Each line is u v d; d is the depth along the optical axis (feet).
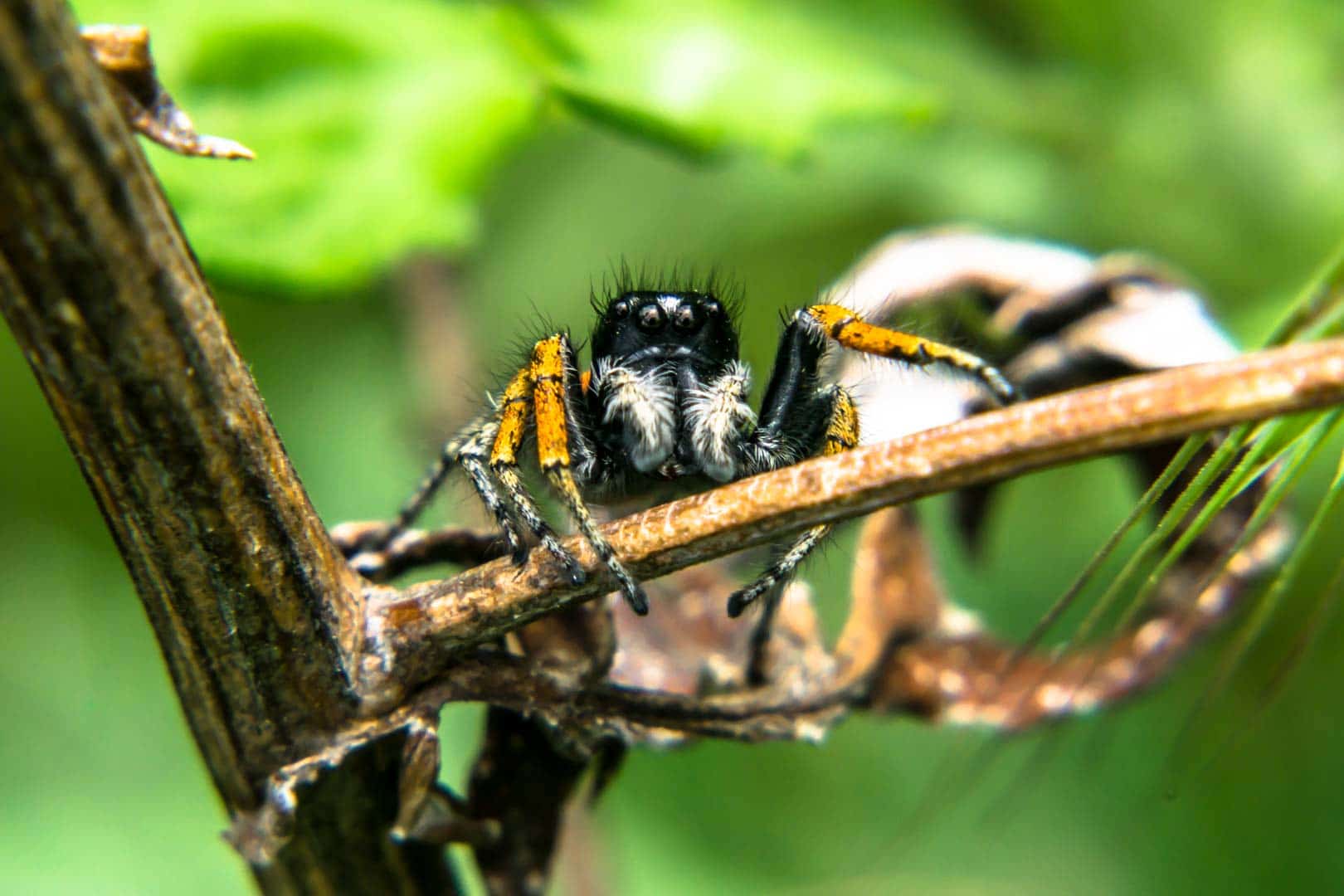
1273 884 0.34
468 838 0.26
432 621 0.26
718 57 0.32
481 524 0.30
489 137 0.31
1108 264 0.30
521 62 0.32
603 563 0.26
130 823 0.35
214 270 0.30
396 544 0.27
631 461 0.29
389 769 0.26
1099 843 0.35
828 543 0.28
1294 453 0.26
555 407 0.28
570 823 0.33
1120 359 0.30
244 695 0.26
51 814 0.35
